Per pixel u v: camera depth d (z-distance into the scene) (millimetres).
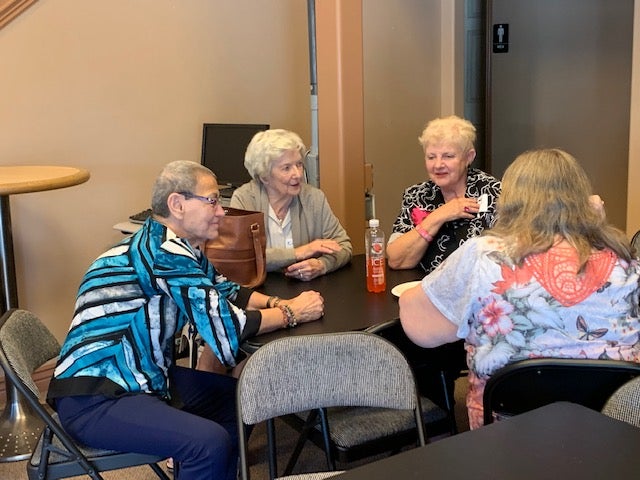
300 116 4258
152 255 2018
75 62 3406
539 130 5105
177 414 1962
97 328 1988
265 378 1803
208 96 3859
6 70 3227
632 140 3637
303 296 2178
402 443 2037
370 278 2373
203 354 2566
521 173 1825
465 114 4969
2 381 3309
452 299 1854
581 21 4781
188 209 2098
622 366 1684
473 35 4871
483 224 2557
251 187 2723
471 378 1921
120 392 1980
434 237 2623
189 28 3740
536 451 1294
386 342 1869
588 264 1748
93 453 1975
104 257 2061
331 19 3107
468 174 2684
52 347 2256
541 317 1740
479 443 1330
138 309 2012
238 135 3625
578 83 4859
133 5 3543
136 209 3695
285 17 4098
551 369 1716
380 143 4648
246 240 2393
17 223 3340
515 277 1755
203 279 2037
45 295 3463
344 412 2105
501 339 1777
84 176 2916
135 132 3635
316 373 1847
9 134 3271
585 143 4887
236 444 2127
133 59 3578
